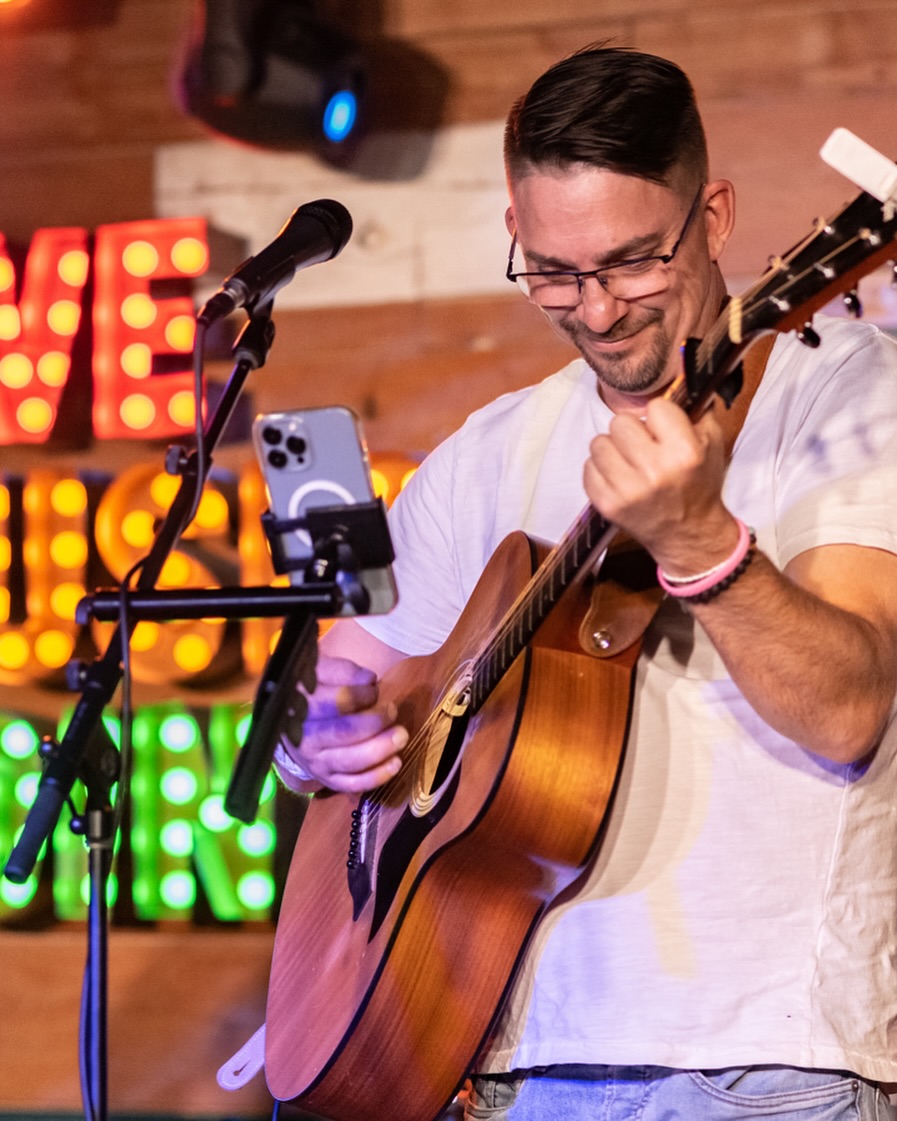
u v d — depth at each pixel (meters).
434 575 2.86
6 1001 5.67
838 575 2.13
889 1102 2.28
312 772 2.62
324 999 2.61
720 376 1.92
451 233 5.70
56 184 6.06
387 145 5.75
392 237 5.73
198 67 5.38
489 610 2.53
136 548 5.54
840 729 2.04
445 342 5.68
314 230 2.34
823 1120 2.18
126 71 6.04
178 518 2.12
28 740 5.76
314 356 5.73
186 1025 5.53
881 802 2.28
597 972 2.30
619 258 2.25
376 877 2.59
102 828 1.94
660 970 2.25
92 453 5.81
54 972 5.64
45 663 5.59
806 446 2.26
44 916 5.86
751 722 2.26
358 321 5.72
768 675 2.00
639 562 2.25
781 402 2.33
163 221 5.71
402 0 5.75
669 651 2.32
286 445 2.00
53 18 6.11
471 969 2.39
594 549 2.11
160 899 5.57
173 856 5.58
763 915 2.23
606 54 2.32
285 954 2.81
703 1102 2.21
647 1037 2.23
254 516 5.52
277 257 2.24
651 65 2.30
